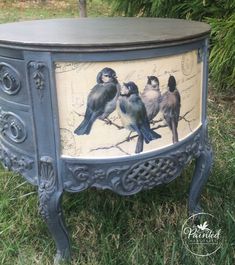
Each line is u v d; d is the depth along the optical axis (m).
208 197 1.67
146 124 1.20
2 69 1.22
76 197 1.68
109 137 1.19
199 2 2.46
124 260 1.39
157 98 1.19
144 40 1.11
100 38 1.17
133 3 2.85
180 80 1.23
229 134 2.18
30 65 1.14
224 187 1.72
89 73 1.12
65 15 5.74
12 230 1.55
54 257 1.43
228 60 2.37
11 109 1.25
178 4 2.59
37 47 1.10
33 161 1.27
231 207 1.59
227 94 2.65
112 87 1.13
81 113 1.16
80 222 1.57
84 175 1.23
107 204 1.64
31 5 6.83
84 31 1.32
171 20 1.57
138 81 1.15
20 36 1.22
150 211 1.61
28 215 1.61
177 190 1.71
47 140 1.21
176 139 1.28
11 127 1.28
